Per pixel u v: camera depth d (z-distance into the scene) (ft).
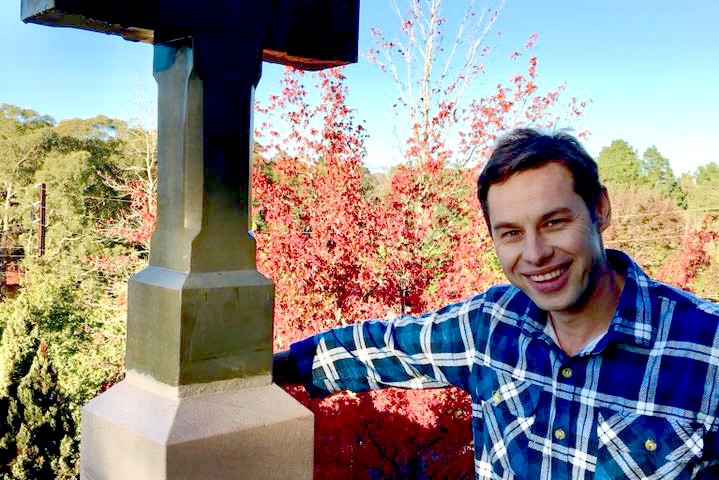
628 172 77.05
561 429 3.76
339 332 4.70
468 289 14.92
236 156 3.60
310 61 4.18
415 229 15.43
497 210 3.65
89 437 3.65
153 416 3.37
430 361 4.50
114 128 81.35
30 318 31.68
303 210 15.57
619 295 3.87
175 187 3.55
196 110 3.48
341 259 14.53
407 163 17.46
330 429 11.96
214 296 3.49
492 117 18.04
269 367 3.72
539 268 3.55
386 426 12.28
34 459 27.14
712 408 3.42
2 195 77.41
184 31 3.42
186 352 3.42
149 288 3.58
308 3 3.94
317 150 15.94
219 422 3.38
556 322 3.90
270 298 3.70
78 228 64.39
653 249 50.85
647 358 3.60
